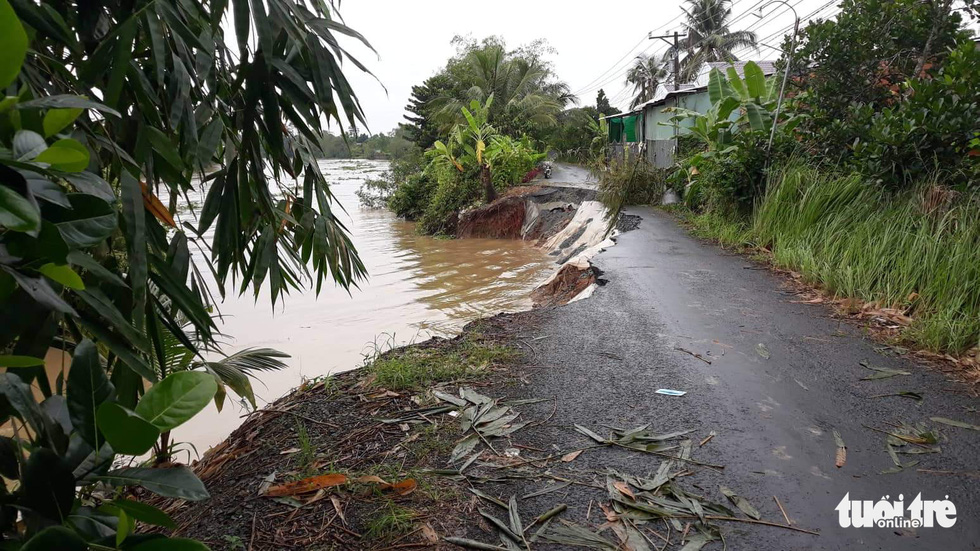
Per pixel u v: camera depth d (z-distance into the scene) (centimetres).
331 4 288
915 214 614
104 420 83
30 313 126
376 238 2053
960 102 658
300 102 265
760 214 841
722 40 3619
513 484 266
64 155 85
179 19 214
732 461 282
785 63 1015
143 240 193
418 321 887
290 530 237
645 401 350
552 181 2191
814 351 429
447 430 316
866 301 527
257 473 286
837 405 341
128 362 159
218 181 274
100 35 220
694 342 453
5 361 93
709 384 373
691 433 310
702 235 955
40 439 101
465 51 3444
